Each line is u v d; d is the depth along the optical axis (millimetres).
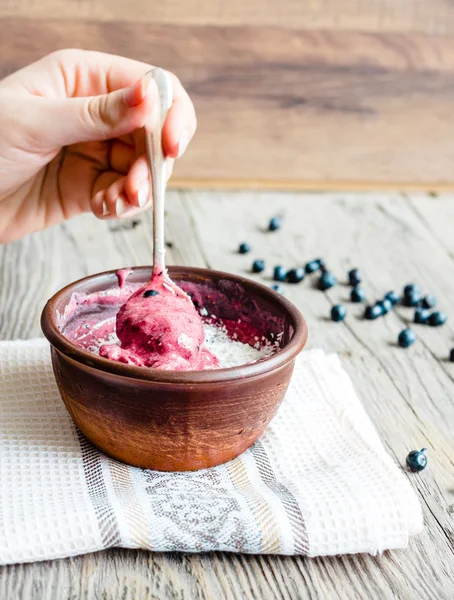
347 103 1108
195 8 1040
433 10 1100
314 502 461
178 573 439
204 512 456
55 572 436
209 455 486
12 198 683
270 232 905
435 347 693
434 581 445
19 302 717
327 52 1086
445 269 845
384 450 518
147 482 483
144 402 461
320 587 437
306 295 775
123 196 588
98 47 1037
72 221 896
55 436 518
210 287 566
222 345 553
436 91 1130
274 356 472
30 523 441
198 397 461
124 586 430
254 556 453
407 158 1136
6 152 575
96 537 440
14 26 1007
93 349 542
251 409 477
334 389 574
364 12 1083
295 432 535
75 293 536
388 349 685
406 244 898
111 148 666
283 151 1109
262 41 1068
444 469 534
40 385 562
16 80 595
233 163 1103
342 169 1125
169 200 980
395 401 606
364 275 822
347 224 942
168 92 527
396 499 464
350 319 734
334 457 514
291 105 1095
